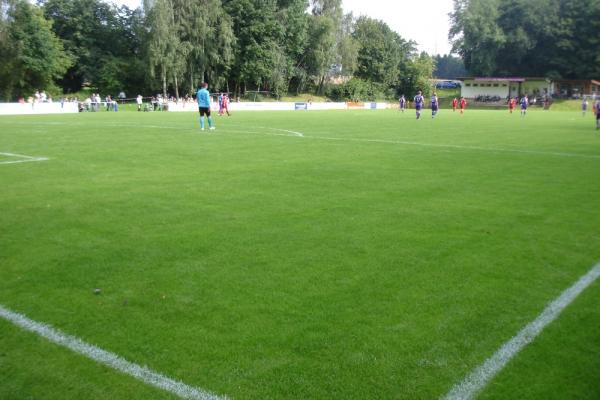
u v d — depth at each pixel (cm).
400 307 443
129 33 7862
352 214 755
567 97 8750
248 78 7750
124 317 424
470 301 456
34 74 6612
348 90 8769
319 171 1142
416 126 2814
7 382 334
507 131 2491
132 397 318
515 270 532
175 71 6669
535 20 9069
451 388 327
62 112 4994
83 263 548
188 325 409
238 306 444
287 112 5353
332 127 2641
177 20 6725
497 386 330
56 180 1020
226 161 1287
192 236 643
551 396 320
